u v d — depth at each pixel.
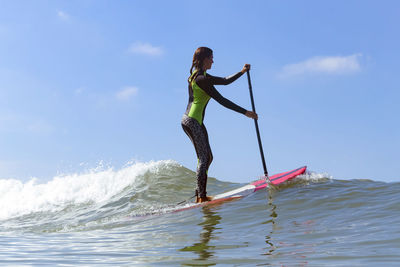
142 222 4.37
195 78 4.60
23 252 2.68
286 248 2.36
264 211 3.83
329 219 3.25
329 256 2.03
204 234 3.18
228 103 4.67
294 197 4.19
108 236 3.62
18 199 6.98
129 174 7.18
